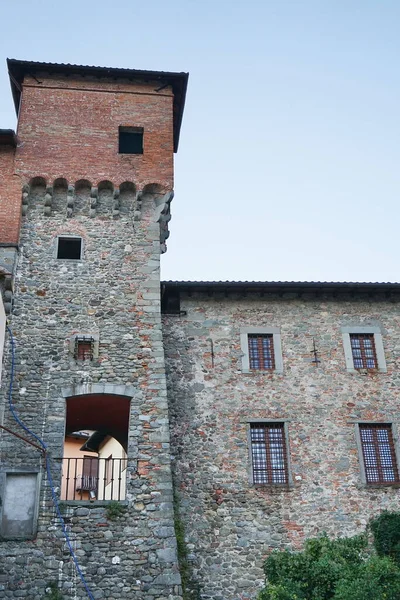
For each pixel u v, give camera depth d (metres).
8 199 19.08
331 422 19.03
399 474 18.59
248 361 19.69
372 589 13.59
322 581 14.64
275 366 19.70
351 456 18.66
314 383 19.53
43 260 18.53
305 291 20.56
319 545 15.85
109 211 19.66
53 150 20.14
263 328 20.19
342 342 20.22
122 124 21.09
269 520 17.61
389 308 20.94
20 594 14.23
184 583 16.59
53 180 19.59
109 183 19.86
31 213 19.28
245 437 18.61
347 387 19.58
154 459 15.95
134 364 17.19
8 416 16.17
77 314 17.80
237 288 20.20
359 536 16.56
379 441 19.08
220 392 19.14
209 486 17.89
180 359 19.48
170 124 21.31
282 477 18.31
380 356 20.14
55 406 16.45
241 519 17.55
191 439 18.44
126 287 18.38
